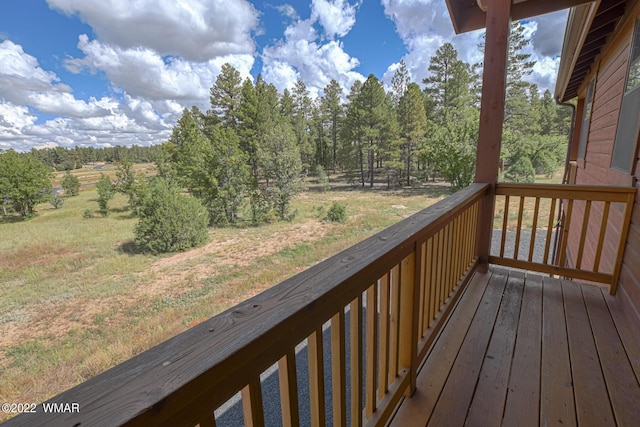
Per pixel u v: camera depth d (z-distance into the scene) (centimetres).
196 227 1077
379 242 104
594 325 188
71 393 40
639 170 205
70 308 600
